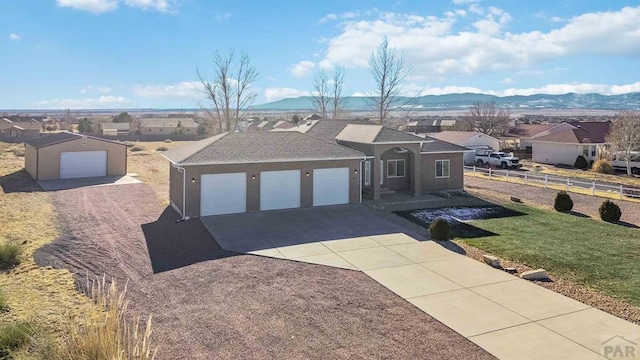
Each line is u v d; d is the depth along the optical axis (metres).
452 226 19.20
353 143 27.03
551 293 11.66
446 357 8.41
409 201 24.91
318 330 9.48
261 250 15.34
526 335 9.32
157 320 9.84
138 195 25.95
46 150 31.89
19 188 28.16
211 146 21.77
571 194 28.38
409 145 26.05
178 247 15.62
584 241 16.78
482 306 10.83
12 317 9.73
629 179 37.78
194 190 20.23
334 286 12.11
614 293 11.64
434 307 10.76
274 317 10.11
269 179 21.88
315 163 22.84
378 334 9.33
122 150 34.94
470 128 73.69
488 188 30.78
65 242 15.95
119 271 13.05
